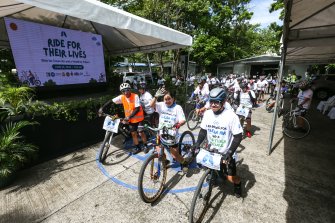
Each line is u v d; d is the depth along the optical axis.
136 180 3.32
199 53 22.58
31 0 2.50
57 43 5.09
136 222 2.43
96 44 6.02
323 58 10.12
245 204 2.74
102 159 3.88
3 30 5.75
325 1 2.97
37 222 2.44
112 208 2.68
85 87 6.17
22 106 3.51
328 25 3.48
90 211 2.62
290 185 3.21
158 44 7.07
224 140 2.34
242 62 22.50
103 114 3.84
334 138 5.42
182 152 3.92
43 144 3.85
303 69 21.52
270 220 2.47
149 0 11.77
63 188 3.10
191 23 20.02
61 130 4.13
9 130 3.15
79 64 5.67
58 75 5.21
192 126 6.36
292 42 3.89
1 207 2.69
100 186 3.16
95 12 3.33
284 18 3.13
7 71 5.33
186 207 2.70
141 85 5.26
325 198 2.89
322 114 8.82
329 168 3.76
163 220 2.46
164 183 2.99
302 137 5.39
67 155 4.23
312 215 2.55
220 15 22.97
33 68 4.70
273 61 20.42
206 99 6.25
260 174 3.54
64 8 2.88
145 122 4.52
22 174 3.48
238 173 3.57
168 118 3.27
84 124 4.58
